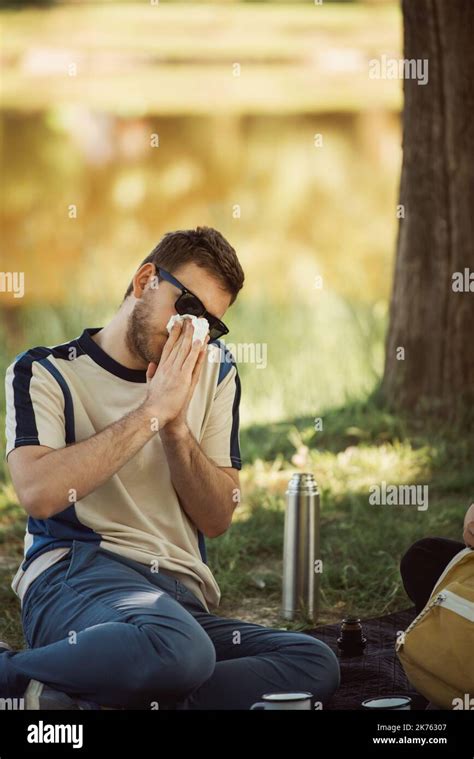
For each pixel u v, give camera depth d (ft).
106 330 19.16
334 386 46.37
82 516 18.38
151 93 108.58
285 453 37.58
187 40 111.04
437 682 17.21
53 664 16.75
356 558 27.84
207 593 19.31
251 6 117.50
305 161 99.14
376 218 88.89
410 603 25.13
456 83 37.99
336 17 116.78
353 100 109.19
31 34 109.60
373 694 19.60
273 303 57.26
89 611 17.20
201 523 19.42
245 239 83.25
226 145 101.81
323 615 24.94
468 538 18.29
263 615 25.04
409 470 34.78
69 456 17.56
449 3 37.65
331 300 57.06
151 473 19.03
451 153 38.24
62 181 94.99
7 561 28.35
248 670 17.42
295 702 16.49
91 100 106.93
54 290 70.33
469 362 38.40
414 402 39.06
